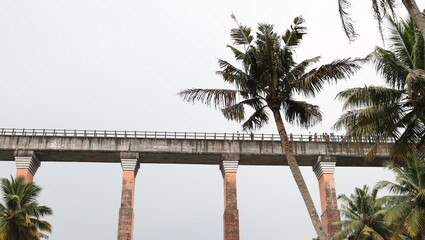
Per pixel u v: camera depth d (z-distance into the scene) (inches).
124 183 1733.5
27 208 1321.4
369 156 830.5
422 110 743.1
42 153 1774.1
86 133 1796.3
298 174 755.4
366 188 1541.6
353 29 642.2
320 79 794.2
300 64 831.1
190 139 1812.3
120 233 1647.4
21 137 1766.7
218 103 823.7
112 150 1777.8
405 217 1147.9
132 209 1701.5
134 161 1771.7
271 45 813.9
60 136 1780.3
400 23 792.9
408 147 815.1
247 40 829.2
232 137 1833.2
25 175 1716.3
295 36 824.9
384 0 622.5
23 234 1286.9
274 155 1822.1
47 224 1341.0
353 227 1445.6
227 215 1708.9
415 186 1186.0
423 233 1117.1
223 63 828.0
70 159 1829.5
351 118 798.5
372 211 1487.5
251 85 843.4
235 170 1786.4
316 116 854.5
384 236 1469.0
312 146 1845.5
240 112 861.8
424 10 681.0
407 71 735.7
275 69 808.9
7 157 1802.4
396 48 789.2
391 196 1250.6
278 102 818.2
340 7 650.8
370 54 744.3
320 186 1855.3
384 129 789.2
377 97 761.0
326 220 1748.3
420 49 745.0
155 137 1808.6
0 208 1291.8
